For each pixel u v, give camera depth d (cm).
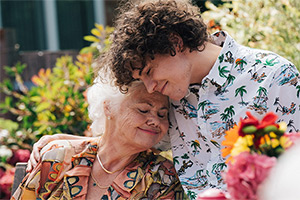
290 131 198
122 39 191
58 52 577
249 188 124
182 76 192
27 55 577
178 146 224
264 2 304
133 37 187
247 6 309
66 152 231
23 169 254
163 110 216
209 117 207
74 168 226
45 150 235
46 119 371
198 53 201
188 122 217
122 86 211
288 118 197
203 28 196
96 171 226
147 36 183
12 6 777
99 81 227
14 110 409
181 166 222
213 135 208
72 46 789
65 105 372
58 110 375
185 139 220
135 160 226
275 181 119
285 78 196
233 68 203
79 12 781
